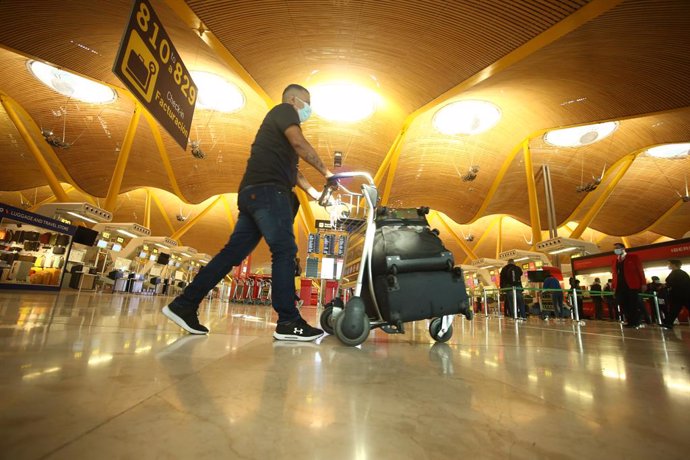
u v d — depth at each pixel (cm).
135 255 1872
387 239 194
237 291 1572
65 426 48
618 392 89
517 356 155
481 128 1841
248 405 64
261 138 203
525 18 910
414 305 184
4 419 50
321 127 1898
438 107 1683
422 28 1001
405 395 78
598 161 2131
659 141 1847
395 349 167
